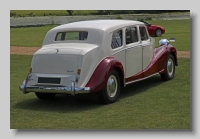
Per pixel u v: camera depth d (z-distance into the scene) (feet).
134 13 146.72
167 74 36.35
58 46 29.12
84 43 29.04
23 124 24.09
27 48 65.72
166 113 25.54
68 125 23.66
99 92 28.07
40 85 28.07
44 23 128.57
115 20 33.12
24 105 29.09
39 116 25.86
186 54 51.03
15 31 105.40
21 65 49.55
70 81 27.20
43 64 28.22
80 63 27.17
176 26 105.60
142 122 23.76
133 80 31.94
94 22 31.53
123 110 26.63
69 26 30.50
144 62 33.55
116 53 29.73
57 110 27.43
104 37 28.81
